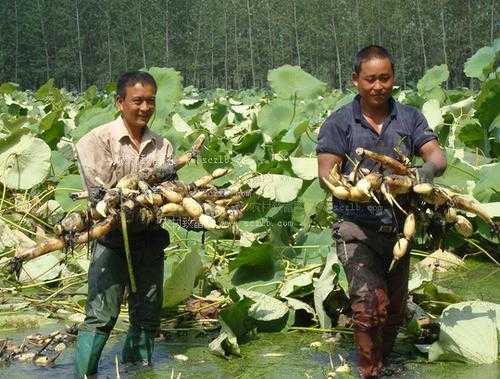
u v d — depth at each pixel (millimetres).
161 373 4355
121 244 4289
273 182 6594
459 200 4023
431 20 49125
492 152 7777
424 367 4293
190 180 7219
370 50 4125
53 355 4727
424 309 5141
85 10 72188
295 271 5543
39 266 6281
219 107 11469
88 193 4168
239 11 64562
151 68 8758
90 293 4320
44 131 8898
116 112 8250
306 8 57688
